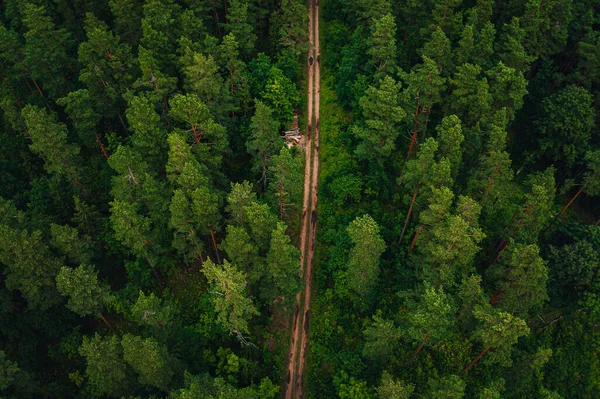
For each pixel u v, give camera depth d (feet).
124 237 183.42
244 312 171.73
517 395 185.57
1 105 219.00
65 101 197.88
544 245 213.87
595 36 244.22
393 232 210.18
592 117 231.09
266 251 181.16
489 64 226.38
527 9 231.71
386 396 152.25
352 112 243.60
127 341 146.61
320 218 223.30
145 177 184.03
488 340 153.17
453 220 158.20
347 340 191.93
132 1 230.89
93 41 205.46
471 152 204.54
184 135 191.72
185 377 156.46
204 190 171.01
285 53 251.39
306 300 205.67
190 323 195.52
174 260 208.23
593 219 236.02
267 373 188.14
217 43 255.70
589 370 195.72
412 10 247.50
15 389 162.40
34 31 213.87
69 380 188.14
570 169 239.30
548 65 252.62
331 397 179.73
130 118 190.19
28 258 169.17
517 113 258.16
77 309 172.45
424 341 168.76
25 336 186.60
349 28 279.08
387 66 216.74
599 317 200.54
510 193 233.35
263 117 195.62
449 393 143.95
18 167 224.33
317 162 240.73
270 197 200.23
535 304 185.68
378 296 199.11
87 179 221.25
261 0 260.01
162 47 217.56
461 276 178.09
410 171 185.06
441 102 224.53
